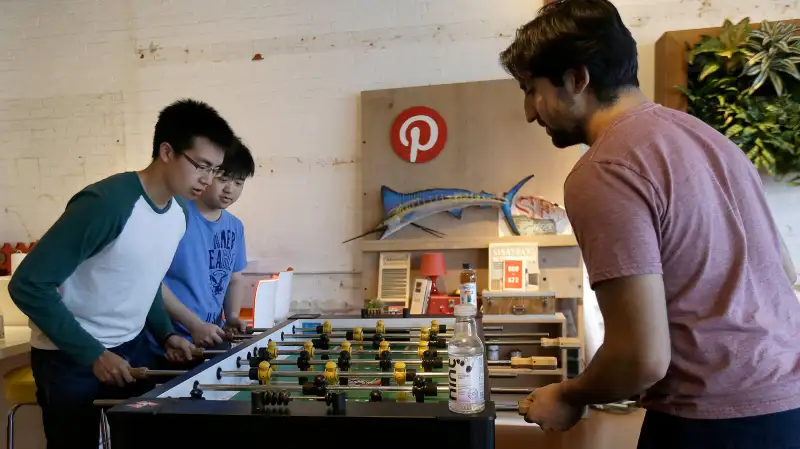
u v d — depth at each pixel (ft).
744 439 2.86
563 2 3.24
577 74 3.12
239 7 10.09
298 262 10.07
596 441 7.67
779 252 3.16
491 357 7.39
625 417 8.54
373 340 5.98
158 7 10.32
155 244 5.22
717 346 2.87
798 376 2.93
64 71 10.61
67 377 5.01
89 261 4.86
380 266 9.41
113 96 10.49
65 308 4.50
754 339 2.87
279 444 3.12
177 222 5.58
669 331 2.93
